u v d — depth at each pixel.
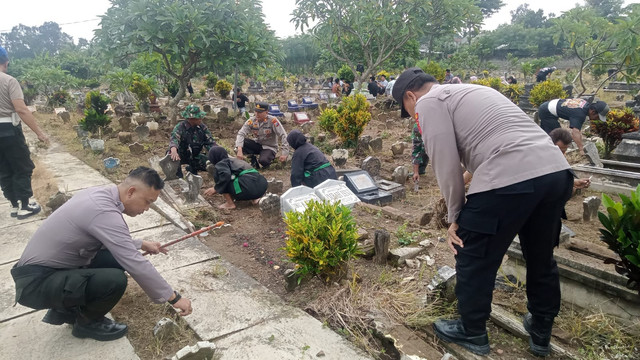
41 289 2.58
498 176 2.24
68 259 2.66
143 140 9.75
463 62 41.06
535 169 2.20
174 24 9.62
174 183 6.53
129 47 9.77
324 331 2.98
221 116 12.52
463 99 2.41
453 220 2.51
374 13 15.25
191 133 6.97
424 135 2.45
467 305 2.55
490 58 57.72
